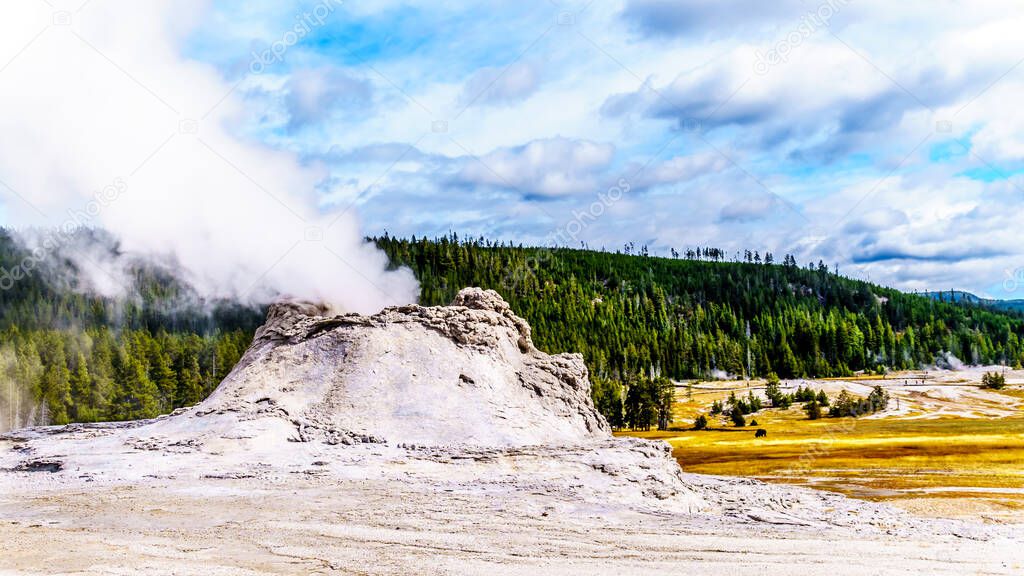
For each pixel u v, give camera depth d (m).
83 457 46.72
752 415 178.38
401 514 35.03
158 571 25.50
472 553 28.92
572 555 28.98
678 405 195.88
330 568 26.47
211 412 53.38
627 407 155.62
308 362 57.69
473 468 44.81
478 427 51.28
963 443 89.81
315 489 39.94
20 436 55.84
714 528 34.75
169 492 39.09
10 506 36.38
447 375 55.66
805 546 31.39
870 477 68.25
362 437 49.47
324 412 52.66
